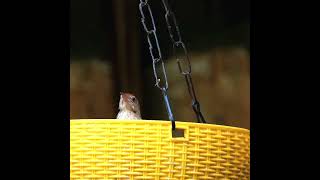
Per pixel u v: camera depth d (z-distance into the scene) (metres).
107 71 6.14
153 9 6.02
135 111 3.65
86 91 6.14
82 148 2.51
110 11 6.08
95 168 2.50
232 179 2.64
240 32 6.03
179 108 6.04
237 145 2.67
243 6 6.04
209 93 6.03
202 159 2.54
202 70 6.05
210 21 6.09
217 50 6.05
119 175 2.48
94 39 6.14
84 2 6.11
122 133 2.49
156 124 2.50
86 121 2.51
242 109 5.96
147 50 6.09
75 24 6.14
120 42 6.07
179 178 2.50
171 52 6.06
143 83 6.10
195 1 6.08
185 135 2.52
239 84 6.00
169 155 2.49
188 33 6.08
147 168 2.48
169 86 6.06
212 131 2.58
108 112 6.11
